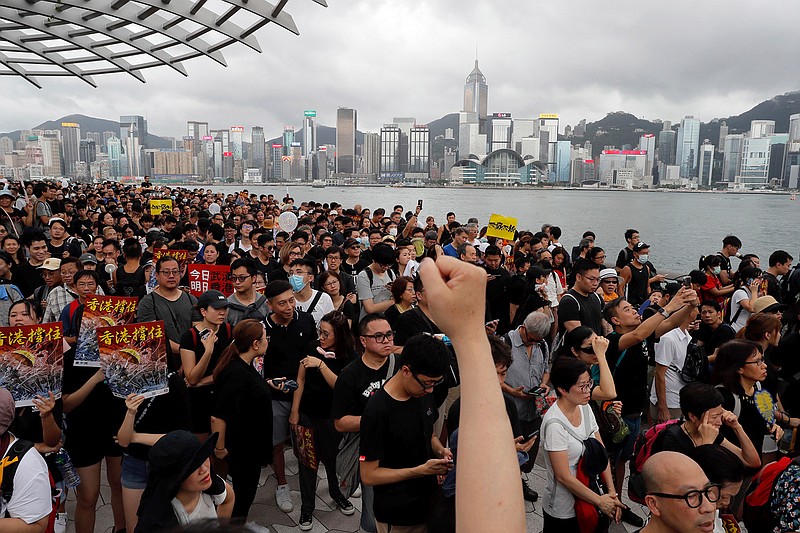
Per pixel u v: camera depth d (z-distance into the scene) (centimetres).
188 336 486
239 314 612
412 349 317
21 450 284
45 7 1335
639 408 490
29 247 752
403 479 326
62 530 429
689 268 1902
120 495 431
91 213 1579
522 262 949
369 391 402
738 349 427
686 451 357
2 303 616
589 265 588
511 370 516
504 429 85
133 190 4231
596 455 367
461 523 80
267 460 447
